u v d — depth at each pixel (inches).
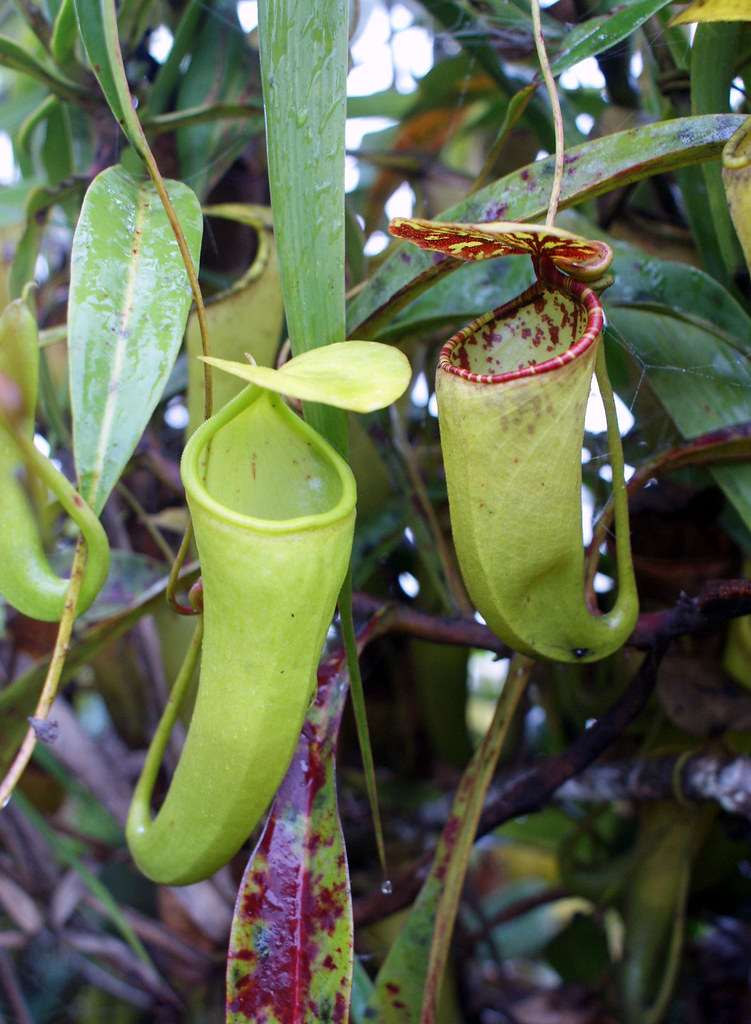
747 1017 27.6
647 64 23.5
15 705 21.4
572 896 30.0
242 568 15.9
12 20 35.9
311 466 17.3
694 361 20.6
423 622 20.7
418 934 19.2
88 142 25.7
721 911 27.5
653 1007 24.1
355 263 24.3
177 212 17.7
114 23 16.2
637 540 23.4
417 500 23.4
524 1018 28.3
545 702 26.9
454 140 32.2
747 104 21.5
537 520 16.4
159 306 16.8
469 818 19.6
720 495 22.7
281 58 16.9
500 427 16.1
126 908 28.8
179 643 25.4
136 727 28.2
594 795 24.8
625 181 17.3
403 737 29.0
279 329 22.9
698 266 23.4
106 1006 33.6
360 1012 20.5
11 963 31.9
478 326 17.9
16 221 31.9
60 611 16.8
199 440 16.7
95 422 16.3
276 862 17.8
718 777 22.3
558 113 16.6
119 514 27.1
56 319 29.0
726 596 18.5
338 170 16.4
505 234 16.5
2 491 16.9
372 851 29.7
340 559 16.3
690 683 22.6
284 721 16.3
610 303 20.2
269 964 17.3
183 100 25.5
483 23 24.4
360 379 15.1
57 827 31.2
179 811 17.1
